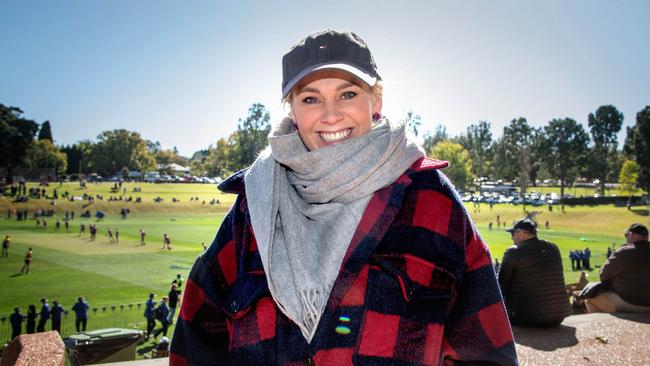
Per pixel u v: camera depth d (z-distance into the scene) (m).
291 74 1.69
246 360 1.53
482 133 191.75
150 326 24.00
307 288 1.47
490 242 62.03
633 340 4.95
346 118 1.64
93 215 107.12
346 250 1.49
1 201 106.00
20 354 3.17
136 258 50.56
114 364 4.35
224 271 1.74
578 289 14.31
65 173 198.62
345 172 1.51
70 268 44.22
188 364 1.75
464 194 140.25
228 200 131.38
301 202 1.64
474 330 1.55
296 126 1.86
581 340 5.01
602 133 162.38
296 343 1.48
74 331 24.86
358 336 1.42
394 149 1.55
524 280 5.52
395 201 1.54
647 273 6.23
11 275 40.69
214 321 1.76
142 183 175.50
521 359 4.38
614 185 183.75
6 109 136.00
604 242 67.94
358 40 1.70
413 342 1.42
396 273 1.45
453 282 1.51
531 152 177.00
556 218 97.19
